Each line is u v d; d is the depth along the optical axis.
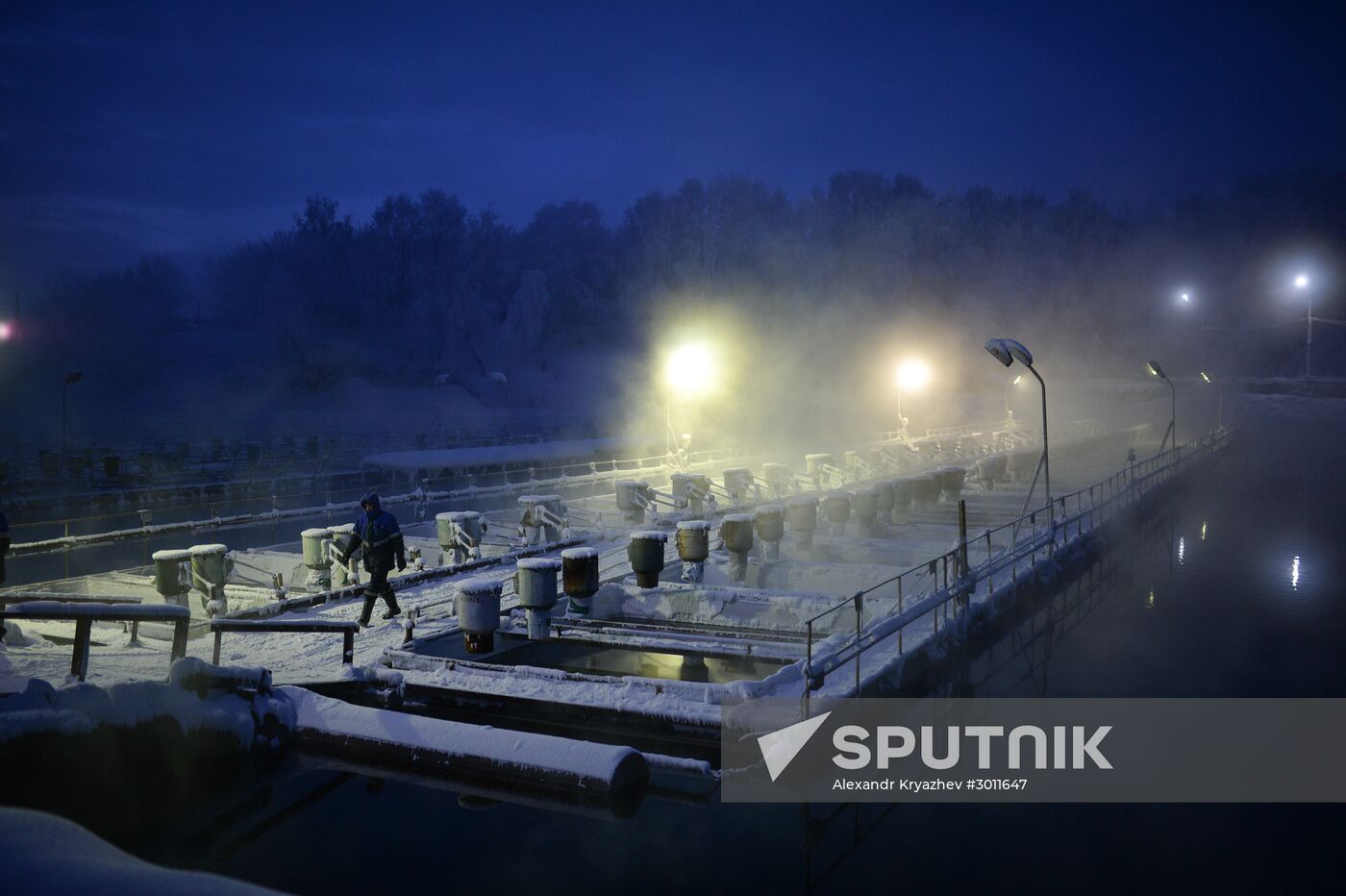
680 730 9.96
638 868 7.96
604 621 13.55
